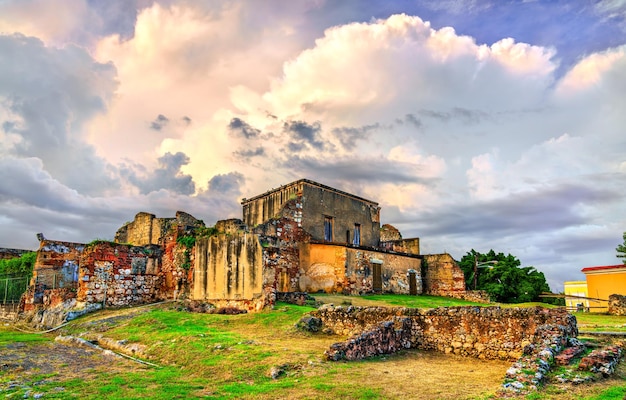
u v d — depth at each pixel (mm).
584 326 19406
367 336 12938
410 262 36594
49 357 14492
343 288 29516
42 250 30078
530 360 9992
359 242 38719
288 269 29391
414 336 14789
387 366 11727
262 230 28234
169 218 34844
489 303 32781
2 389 10281
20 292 32656
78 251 31625
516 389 8562
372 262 32469
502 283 38500
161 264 28234
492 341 13297
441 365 12195
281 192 35875
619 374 9750
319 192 35406
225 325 18047
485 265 40562
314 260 30469
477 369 11602
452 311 14273
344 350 12117
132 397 9266
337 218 36688
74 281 31031
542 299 39594
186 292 25984
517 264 41406
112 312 23641
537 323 12758
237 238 22781
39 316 26141
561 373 9523
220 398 9047
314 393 9039
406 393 8977
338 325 16469
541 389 8594
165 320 19062
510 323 13156
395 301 27844
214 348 13539
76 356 14789
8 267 35812
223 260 23234
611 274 34312
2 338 18328
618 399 7781
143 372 11930
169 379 10938
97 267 25438
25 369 12609
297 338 15523
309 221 33969
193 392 9602
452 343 14008
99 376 11562
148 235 35875
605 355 10242
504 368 11758
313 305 22297
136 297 26766
